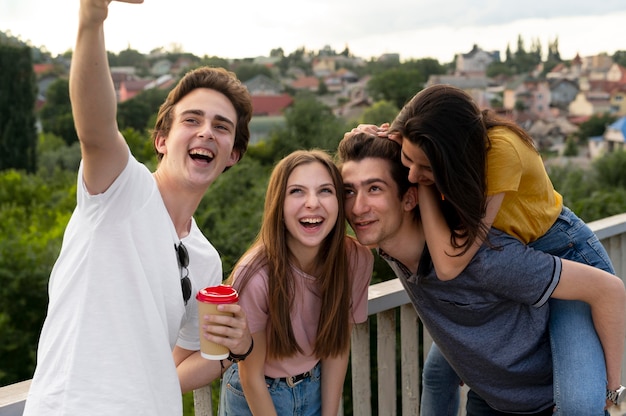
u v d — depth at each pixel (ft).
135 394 4.48
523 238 6.14
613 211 49.67
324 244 6.11
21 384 5.44
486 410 7.18
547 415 6.72
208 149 5.17
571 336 6.16
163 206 4.91
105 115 4.36
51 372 4.53
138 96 178.60
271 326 5.89
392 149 6.03
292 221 5.80
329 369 6.35
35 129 158.92
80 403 4.39
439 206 5.86
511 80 337.31
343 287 6.11
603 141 221.25
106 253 4.58
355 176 6.00
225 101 5.28
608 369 6.20
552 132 248.93
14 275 55.72
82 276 4.58
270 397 5.98
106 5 4.17
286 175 5.84
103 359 4.47
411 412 8.08
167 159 5.26
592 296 5.96
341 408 7.16
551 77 330.13
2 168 152.66
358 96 212.84
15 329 55.36
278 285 5.80
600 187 67.92
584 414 5.84
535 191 5.95
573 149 222.48
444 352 6.65
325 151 6.46
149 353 4.62
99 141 4.42
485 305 6.12
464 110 5.43
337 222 6.00
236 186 61.00
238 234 52.54
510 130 5.82
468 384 6.75
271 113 190.19
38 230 78.38
